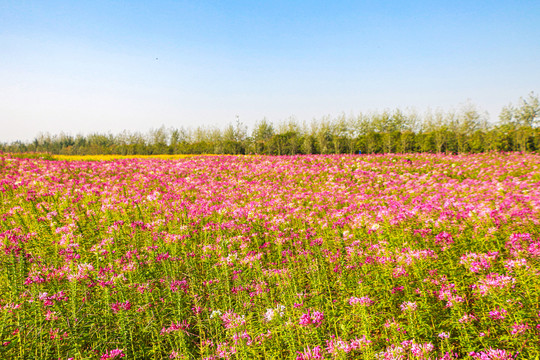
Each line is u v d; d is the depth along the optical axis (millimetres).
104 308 4574
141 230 8164
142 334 4492
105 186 14742
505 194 10188
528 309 3695
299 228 9164
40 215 9633
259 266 6297
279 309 4285
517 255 4727
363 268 5672
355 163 22172
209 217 10461
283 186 17078
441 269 5102
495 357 3232
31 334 4074
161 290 5449
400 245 6398
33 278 4883
